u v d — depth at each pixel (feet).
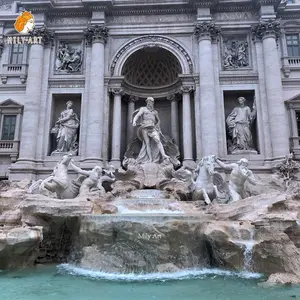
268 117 81.20
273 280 35.99
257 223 41.78
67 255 50.52
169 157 78.84
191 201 61.77
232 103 88.22
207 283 35.88
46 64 87.81
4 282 36.32
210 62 83.71
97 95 82.43
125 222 43.91
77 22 91.09
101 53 85.97
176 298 29.89
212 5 87.35
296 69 87.56
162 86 94.32
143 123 80.18
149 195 65.51
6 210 51.34
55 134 85.51
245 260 41.16
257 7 87.81
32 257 45.32
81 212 48.96
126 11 90.07
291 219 41.60
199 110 82.99
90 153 78.74
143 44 88.43
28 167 78.43
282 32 91.56
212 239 42.91
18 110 88.22
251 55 87.45
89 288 33.68
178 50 87.71
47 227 49.29
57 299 29.45
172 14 90.27
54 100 88.84
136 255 42.24
